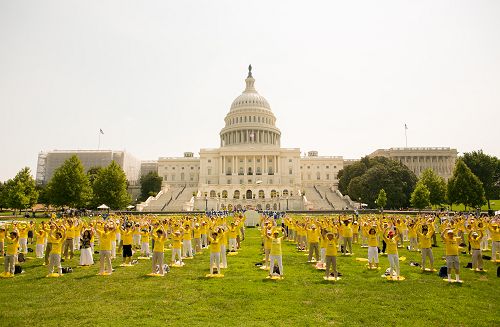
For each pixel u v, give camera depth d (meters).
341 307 13.53
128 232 23.05
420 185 85.69
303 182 174.00
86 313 12.80
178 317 12.38
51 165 169.62
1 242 24.88
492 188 92.94
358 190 107.81
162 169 176.88
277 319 12.22
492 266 21.70
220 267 21.28
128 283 17.31
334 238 18.08
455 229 29.47
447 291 15.82
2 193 86.75
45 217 72.94
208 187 133.50
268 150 154.00
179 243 22.56
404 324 11.88
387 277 18.41
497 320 12.27
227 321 11.99
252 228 55.25
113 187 86.25
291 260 23.89
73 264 22.80
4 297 14.91
